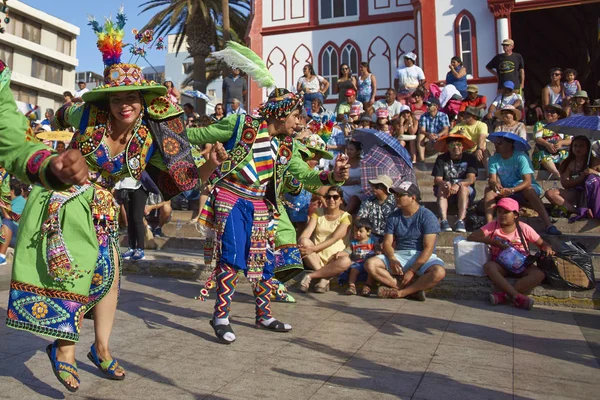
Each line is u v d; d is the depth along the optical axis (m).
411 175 7.11
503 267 5.18
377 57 18.36
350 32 18.64
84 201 2.64
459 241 5.53
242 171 3.74
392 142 7.11
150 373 2.98
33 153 2.03
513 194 6.75
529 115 15.43
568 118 6.93
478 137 8.98
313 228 5.87
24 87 43.38
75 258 2.52
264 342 3.67
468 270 5.40
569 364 3.26
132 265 6.68
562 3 15.34
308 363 3.21
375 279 5.45
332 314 4.59
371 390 2.76
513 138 6.65
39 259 2.47
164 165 3.08
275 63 19.25
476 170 7.14
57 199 2.54
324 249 5.78
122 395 2.64
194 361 3.21
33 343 3.53
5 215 6.89
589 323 4.36
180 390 2.72
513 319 4.47
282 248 4.64
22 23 42.81
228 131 3.70
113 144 2.84
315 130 6.41
